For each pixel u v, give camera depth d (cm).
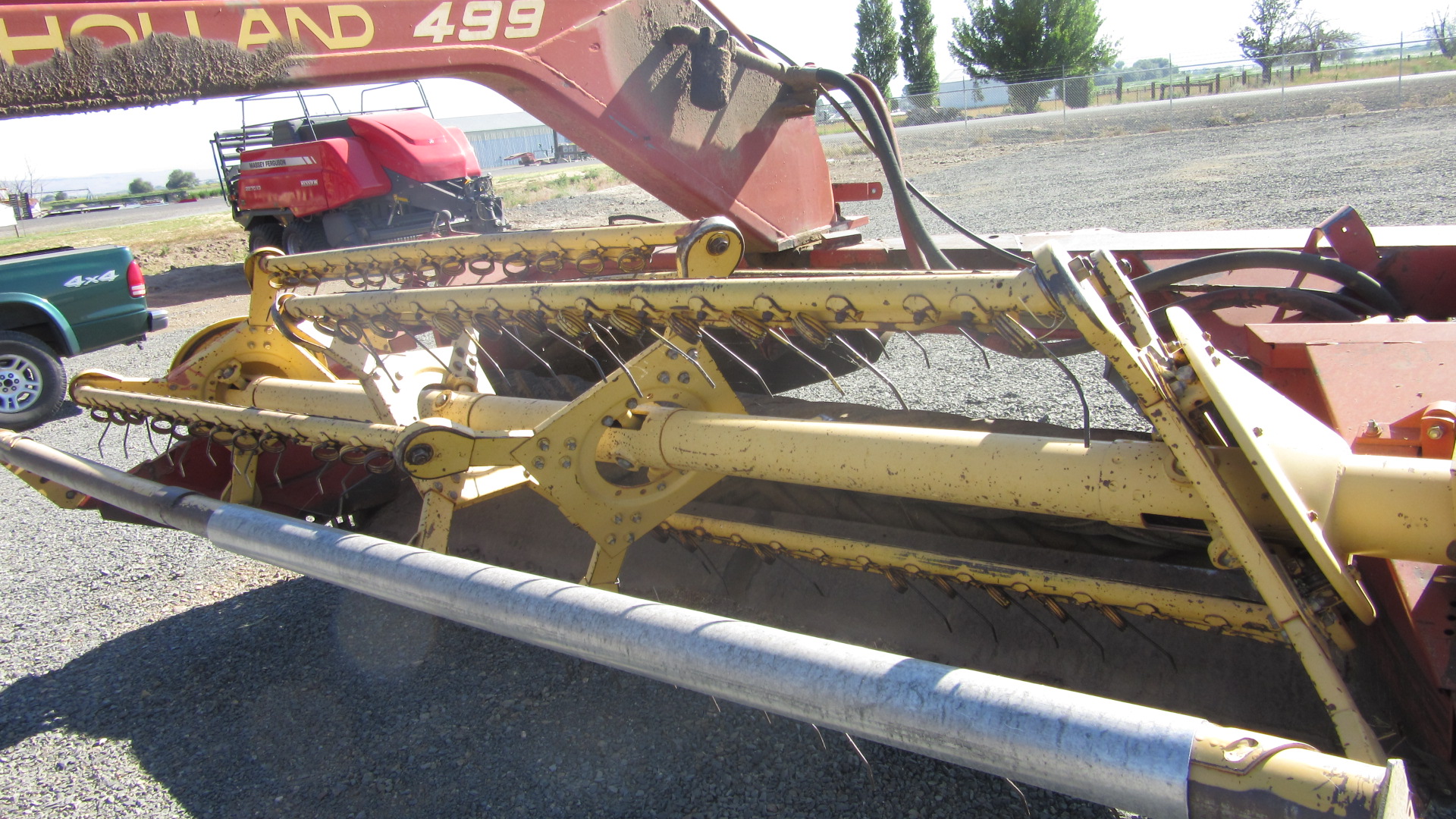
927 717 125
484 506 328
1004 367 548
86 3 202
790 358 427
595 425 224
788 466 203
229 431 296
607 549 229
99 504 325
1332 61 2778
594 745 237
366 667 288
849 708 131
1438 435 160
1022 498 176
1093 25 3472
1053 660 215
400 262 280
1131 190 1240
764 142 365
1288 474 147
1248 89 2866
